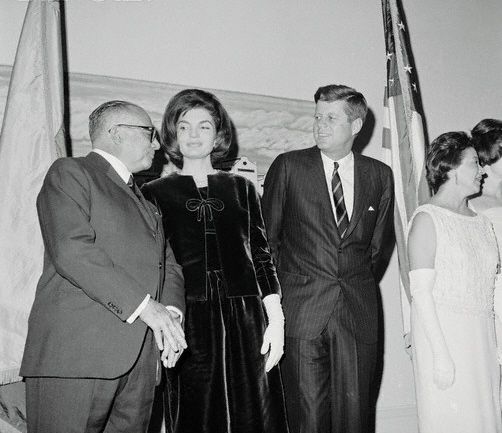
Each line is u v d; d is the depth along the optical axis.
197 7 3.03
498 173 2.91
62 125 2.34
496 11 3.93
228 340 2.20
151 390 1.96
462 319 2.25
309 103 3.21
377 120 3.43
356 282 2.42
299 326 2.35
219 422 2.15
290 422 2.39
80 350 1.73
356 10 3.45
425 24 3.72
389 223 2.62
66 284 1.79
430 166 2.46
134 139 2.04
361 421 2.37
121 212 1.90
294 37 3.26
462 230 2.31
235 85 3.08
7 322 2.15
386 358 3.31
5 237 2.18
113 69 2.81
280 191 2.49
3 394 2.33
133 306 1.75
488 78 3.88
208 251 2.23
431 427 2.24
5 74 2.58
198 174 2.39
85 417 1.75
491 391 2.28
